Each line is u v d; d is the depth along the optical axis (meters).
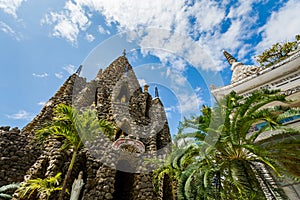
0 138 11.05
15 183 9.30
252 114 6.44
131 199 10.88
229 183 6.39
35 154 11.18
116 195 11.75
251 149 6.02
